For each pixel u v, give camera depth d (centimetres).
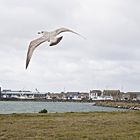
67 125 3119
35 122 3284
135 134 2722
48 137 2556
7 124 3138
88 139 2502
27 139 2486
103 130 2886
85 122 3319
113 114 4084
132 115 3959
